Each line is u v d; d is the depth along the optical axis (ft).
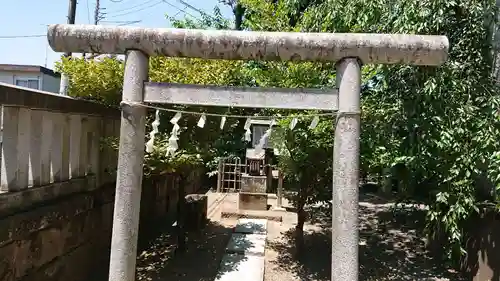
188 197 25.93
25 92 10.87
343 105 9.59
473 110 14.87
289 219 27.58
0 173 10.71
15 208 10.88
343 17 16.44
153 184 23.20
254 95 9.80
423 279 17.35
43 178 12.64
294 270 17.90
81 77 16.19
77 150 14.82
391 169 21.24
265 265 18.49
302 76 16.80
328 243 22.02
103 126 16.94
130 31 9.67
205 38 9.59
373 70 17.63
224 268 16.87
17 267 10.91
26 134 11.54
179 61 17.01
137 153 9.89
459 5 15.44
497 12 15.90
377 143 17.13
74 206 13.92
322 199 18.51
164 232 23.36
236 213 27.94
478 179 17.49
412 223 26.89
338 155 9.65
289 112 16.49
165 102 9.89
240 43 9.56
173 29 9.75
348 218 9.49
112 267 9.80
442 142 15.01
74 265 14.47
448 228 15.89
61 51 10.02
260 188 30.25
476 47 16.08
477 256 16.53
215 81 16.56
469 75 15.71
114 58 16.90
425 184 19.95
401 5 15.42
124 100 9.83
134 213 9.91
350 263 9.46
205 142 18.21
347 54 9.55
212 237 22.67
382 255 20.70
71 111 13.66
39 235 12.03
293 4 19.81
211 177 42.32
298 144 17.29
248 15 26.30
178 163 15.75
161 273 16.87
